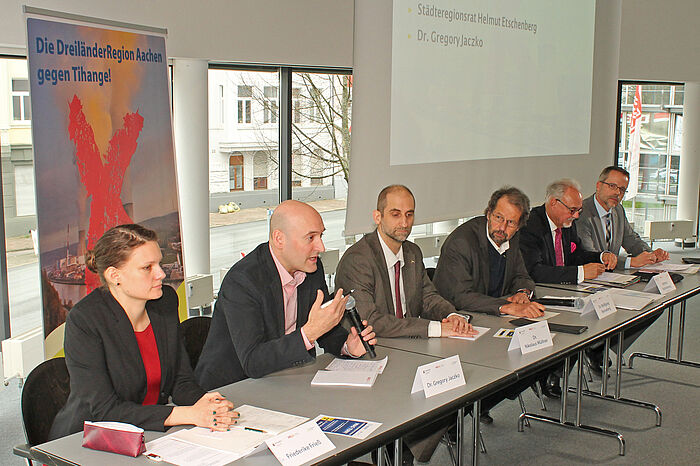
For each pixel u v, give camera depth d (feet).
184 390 8.04
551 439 12.60
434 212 17.31
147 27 13.78
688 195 31.07
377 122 15.69
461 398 7.91
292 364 8.38
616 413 13.78
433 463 11.60
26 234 15.16
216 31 17.29
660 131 30.89
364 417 7.30
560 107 20.95
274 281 9.02
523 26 19.35
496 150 18.90
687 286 13.96
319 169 22.16
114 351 7.51
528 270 14.51
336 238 23.08
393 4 15.74
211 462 6.23
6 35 13.67
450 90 17.34
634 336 15.37
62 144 11.93
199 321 10.02
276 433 6.81
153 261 7.55
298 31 19.10
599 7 21.97
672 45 29.04
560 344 10.03
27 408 7.51
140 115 13.61
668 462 11.65
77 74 12.22
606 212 16.76
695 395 14.80
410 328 10.42
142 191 13.66
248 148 20.27
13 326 15.05
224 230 20.10
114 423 6.56
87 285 12.37
